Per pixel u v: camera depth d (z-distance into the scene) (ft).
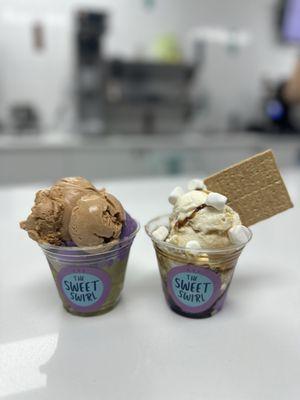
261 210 0.91
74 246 0.75
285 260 1.10
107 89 3.45
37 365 0.66
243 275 1.01
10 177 3.37
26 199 1.67
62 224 0.74
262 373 0.64
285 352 0.69
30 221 0.76
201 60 4.32
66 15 3.85
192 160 3.85
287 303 0.87
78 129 3.77
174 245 0.74
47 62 3.93
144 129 3.78
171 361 0.67
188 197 0.79
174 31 4.23
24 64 3.87
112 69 3.43
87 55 3.40
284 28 4.44
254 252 1.15
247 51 4.51
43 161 3.42
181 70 3.60
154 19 4.12
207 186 0.90
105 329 0.77
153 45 3.93
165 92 3.66
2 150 3.26
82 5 3.88
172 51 3.82
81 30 3.27
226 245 0.75
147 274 1.01
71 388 0.60
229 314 0.82
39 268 1.04
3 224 1.37
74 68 3.74
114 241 0.75
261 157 0.88
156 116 3.78
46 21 3.81
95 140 3.54
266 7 4.42
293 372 0.64
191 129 4.26
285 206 0.91
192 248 0.72
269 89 4.38
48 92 4.02
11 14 3.69
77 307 0.80
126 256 0.82
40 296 0.90
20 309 0.84
